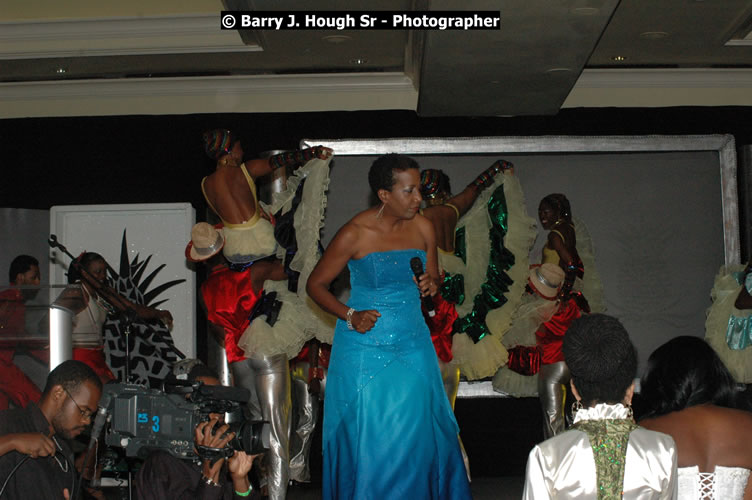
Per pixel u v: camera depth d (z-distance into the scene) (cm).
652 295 766
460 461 434
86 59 718
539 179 771
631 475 216
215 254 535
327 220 759
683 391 254
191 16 687
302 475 646
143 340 680
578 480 218
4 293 396
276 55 719
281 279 539
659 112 773
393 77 771
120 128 780
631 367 228
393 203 416
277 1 594
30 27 695
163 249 772
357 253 427
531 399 731
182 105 787
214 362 728
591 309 745
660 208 770
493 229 627
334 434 435
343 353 435
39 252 774
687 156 773
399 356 427
